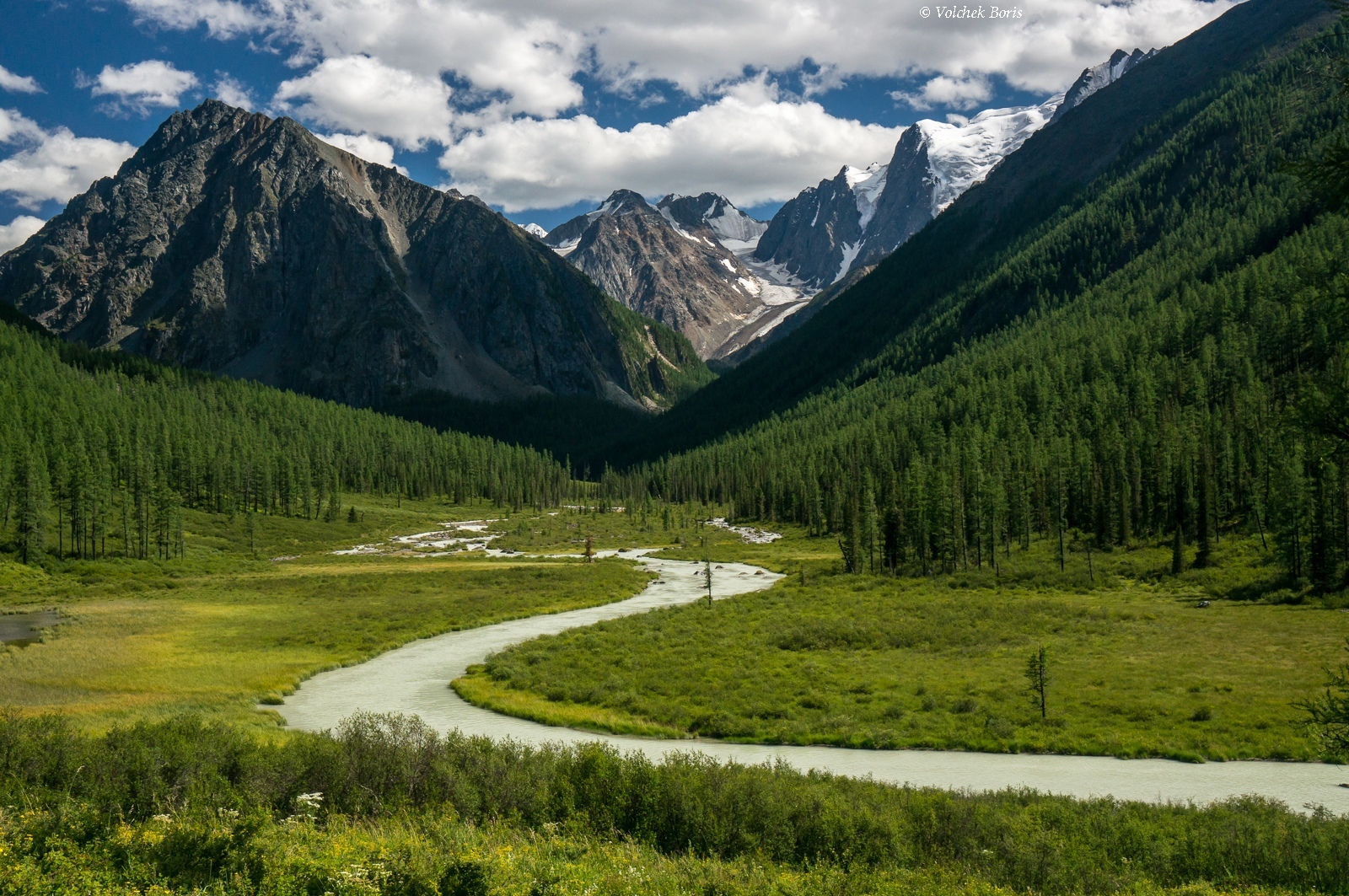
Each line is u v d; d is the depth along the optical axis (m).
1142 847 22.16
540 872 16.33
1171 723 38.97
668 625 72.06
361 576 116.88
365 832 19.58
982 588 92.50
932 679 49.09
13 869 14.51
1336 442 18.09
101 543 127.31
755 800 22.72
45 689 47.94
